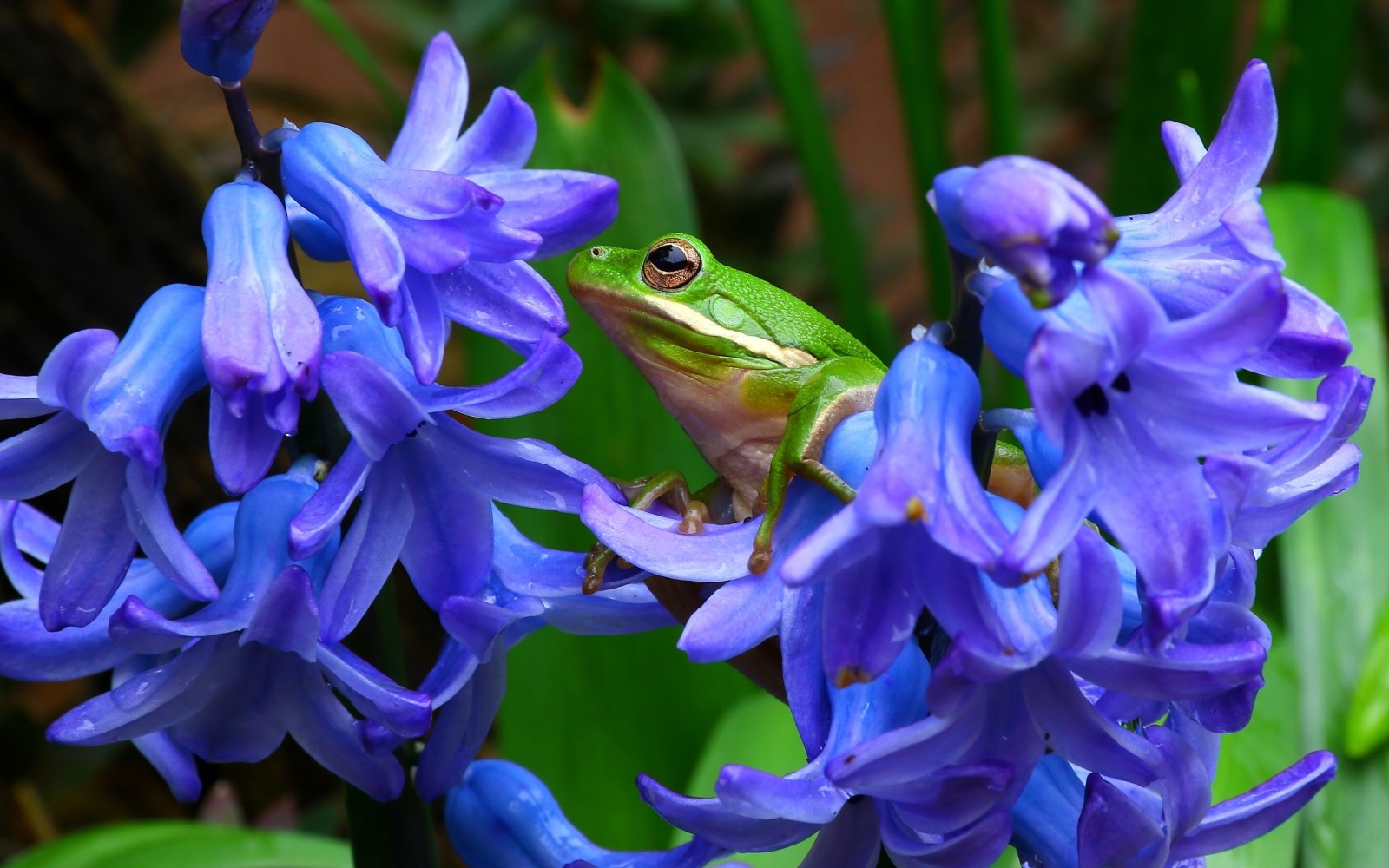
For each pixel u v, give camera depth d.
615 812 0.43
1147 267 0.32
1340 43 0.51
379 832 0.36
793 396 0.36
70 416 0.33
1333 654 0.42
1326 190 0.53
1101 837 0.32
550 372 0.33
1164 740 0.32
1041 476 0.33
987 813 0.32
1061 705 0.32
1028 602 0.32
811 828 0.33
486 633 0.34
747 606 0.33
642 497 0.35
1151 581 0.31
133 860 0.42
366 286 0.33
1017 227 0.31
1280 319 0.31
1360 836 0.41
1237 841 0.33
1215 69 0.50
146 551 0.33
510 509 0.44
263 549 0.34
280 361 0.33
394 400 0.33
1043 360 0.31
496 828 0.36
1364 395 0.32
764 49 0.52
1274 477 0.32
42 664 0.34
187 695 0.33
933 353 0.32
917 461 0.32
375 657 0.35
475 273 0.34
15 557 0.35
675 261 0.36
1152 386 0.32
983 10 0.51
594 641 0.44
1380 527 0.43
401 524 0.33
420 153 0.34
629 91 0.45
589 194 0.34
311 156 0.34
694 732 0.43
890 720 0.33
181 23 0.34
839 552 0.31
